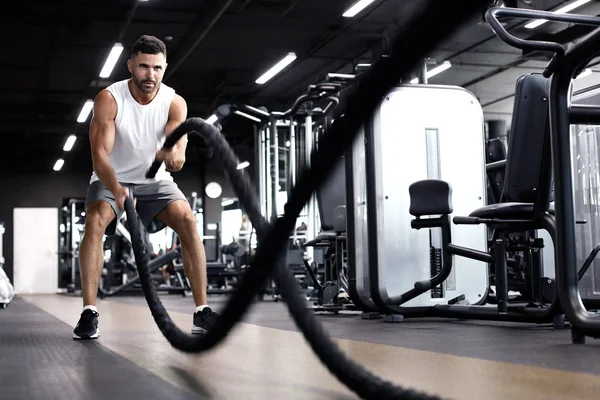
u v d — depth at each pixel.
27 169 17.00
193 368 1.63
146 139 2.55
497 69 11.79
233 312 1.18
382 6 8.91
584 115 2.14
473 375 1.49
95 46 10.13
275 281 1.01
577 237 3.45
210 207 17.03
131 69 2.52
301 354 1.92
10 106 13.57
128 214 2.11
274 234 0.94
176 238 10.92
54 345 2.27
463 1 0.37
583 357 1.81
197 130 1.41
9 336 2.68
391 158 3.73
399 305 3.54
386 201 3.70
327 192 4.80
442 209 3.33
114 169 2.58
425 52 0.41
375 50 10.14
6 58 10.66
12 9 8.56
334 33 9.77
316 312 4.58
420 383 1.37
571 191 2.13
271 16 9.20
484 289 3.82
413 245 3.73
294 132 7.27
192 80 12.43
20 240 16.78
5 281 6.30
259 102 13.84
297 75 12.23
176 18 9.24
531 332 2.69
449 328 2.95
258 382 1.39
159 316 1.71
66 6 8.57
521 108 2.79
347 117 0.54
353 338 2.48
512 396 1.21
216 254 10.53
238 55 11.06
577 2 8.45
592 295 3.39
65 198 17.03
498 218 2.89
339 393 1.25
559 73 2.12
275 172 7.00
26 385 1.40
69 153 17.27
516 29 9.46
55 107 13.69
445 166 3.84
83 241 2.55
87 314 2.52
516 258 4.27
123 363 1.75
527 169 2.80
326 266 5.19
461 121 3.88
